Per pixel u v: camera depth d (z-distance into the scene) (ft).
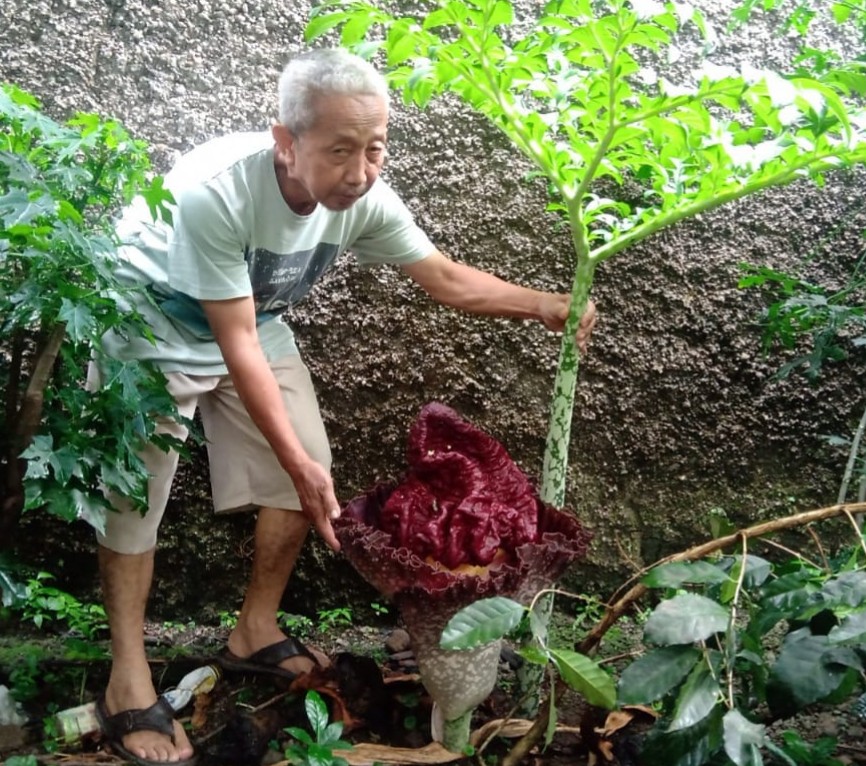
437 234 7.91
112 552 6.05
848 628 4.31
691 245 7.98
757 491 8.25
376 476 8.15
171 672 7.09
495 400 8.08
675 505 8.27
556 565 5.32
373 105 5.02
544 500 6.21
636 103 7.84
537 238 7.93
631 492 8.27
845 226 7.98
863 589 4.44
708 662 4.45
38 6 7.59
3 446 5.56
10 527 5.69
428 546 5.26
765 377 8.09
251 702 6.68
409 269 6.73
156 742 5.97
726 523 5.76
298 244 5.90
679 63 7.78
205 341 6.31
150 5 7.66
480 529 5.26
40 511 7.91
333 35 7.74
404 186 7.88
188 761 5.95
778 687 4.47
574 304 6.01
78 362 5.76
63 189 5.27
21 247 4.84
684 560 4.98
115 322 5.18
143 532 6.08
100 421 5.45
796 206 7.97
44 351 5.43
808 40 7.81
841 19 6.27
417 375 8.02
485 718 6.38
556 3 5.14
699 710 4.30
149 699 6.10
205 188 5.43
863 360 8.09
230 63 7.73
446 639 4.49
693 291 8.02
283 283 6.13
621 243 5.94
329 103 4.94
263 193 5.58
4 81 7.61
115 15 7.66
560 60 5.54
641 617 7.68
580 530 5.53
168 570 8.18
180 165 5.79
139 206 6.23
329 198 5.26
